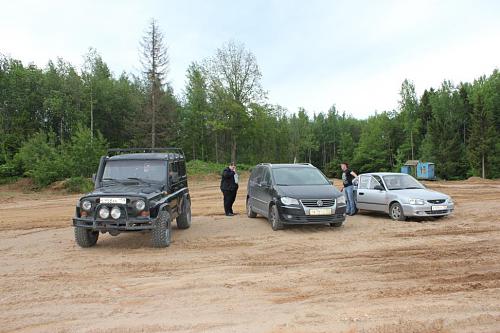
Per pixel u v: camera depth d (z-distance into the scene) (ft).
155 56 150.10
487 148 179.63
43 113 172.76
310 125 319.06
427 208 38.58
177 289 19.06
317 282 19.83
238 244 29.86
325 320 14.57
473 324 14.16
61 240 32.96
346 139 295.07
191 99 193.57
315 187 36.65
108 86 187.83
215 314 15.49
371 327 13.82
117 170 32.83
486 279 19.93
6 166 116.47
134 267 23.52
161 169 32.65
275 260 24.86
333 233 33.68
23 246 30.94
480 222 37.70
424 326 13.96
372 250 26.99
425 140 221.25
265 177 39.88
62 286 19.79
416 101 252.83
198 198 73.00
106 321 14.93
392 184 42.78
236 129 174.09
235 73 168.14
